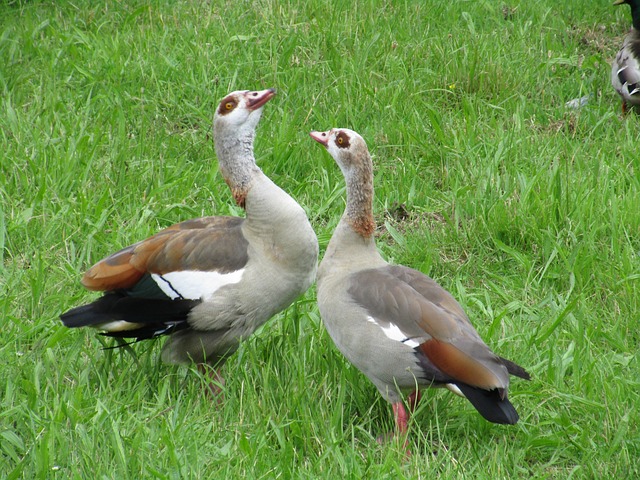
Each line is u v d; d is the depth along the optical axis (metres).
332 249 9.21
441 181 13.27
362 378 9.26
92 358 9.22
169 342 9.30
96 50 15.69
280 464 8.02
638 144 13.82
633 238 11.74
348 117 14.29
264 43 16.05
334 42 16.12
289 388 8.89
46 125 13.56
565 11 17.97
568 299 10.74
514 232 11.79
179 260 8.98
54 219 11.39
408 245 11.77
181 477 7.71
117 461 7.81
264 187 9.08
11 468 7.96
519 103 14.92
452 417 8.94
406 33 16.64
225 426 8.48
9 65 15.24
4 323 9.72
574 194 12.24
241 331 9.16
